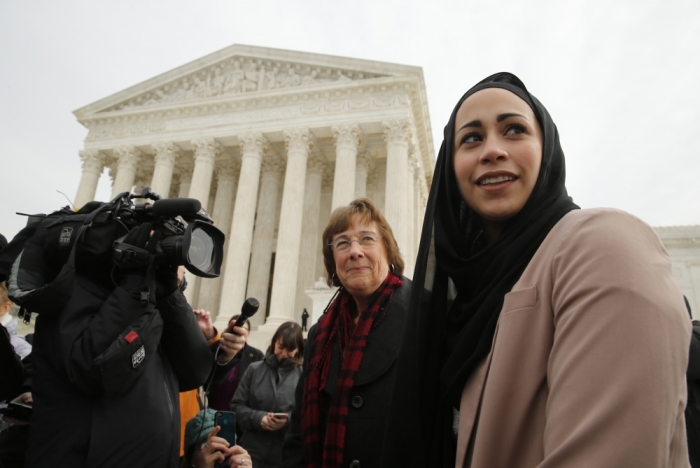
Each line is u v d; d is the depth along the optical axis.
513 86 2.40
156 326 3.57
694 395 3.95
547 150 2.28
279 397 7.32
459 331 2.35
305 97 37.47
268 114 37.94
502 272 2.09
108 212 3.96
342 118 36.00
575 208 2.20
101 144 41.53
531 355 1.71
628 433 1.19
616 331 1.33
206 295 37.94
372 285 4.13
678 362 1.28
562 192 2.32
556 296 1.65
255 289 38.25
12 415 4.27
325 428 3.91
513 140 2.24
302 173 35.69
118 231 3.98
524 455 1.65
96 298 3.74
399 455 2.22
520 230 2.17
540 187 2.23
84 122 42.91
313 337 4.57
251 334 30.92
